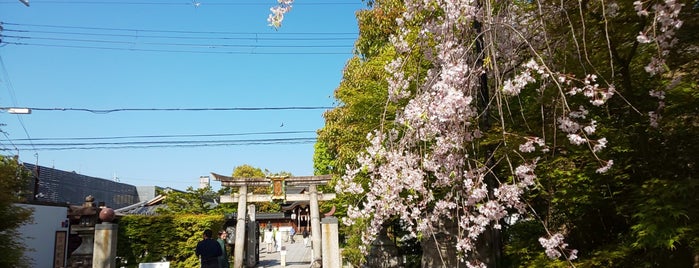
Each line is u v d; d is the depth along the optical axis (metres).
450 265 6.89
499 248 5.76
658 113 5.07
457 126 4.57
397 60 5.79
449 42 4.89
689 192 4.55
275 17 4.96
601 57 5.30
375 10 12.09
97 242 10.12
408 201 5.17
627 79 5.29
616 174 5.46
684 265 4.90
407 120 4.76
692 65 5.38
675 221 4.52
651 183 4.97
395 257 10.28
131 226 14.91
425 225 4.98
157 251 15.00
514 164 5.34
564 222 6.33
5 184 10.29
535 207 6.30
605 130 5.12
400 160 4.98
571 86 4.81
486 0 4.48
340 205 15.18
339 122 14.02
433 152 4.80
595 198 5.68
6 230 10.38
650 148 5.42
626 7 5.00
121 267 14.62
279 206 36.34
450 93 4.23
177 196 23.81
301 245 32.31
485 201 5.06
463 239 4.69
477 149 5.13
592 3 5.38
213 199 26.02
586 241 6.17
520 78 4.27
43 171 24.59
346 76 13.91
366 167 5.43
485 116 5.37
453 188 4.82
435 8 5.48
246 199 15.76
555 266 5.39
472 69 4.43
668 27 4.08
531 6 5.80
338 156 14.03
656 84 5.41
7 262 9.84
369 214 5.61
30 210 10.80
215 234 15.88
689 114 5.44
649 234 4.67
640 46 5.41
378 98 9.23
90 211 10.60
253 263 18.08
